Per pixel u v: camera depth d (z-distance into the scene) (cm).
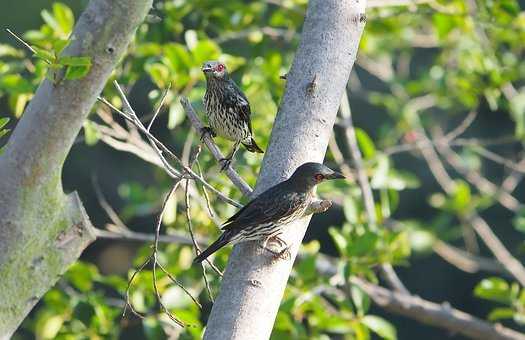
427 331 2609
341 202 1445
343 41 762
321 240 2455
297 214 733
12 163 718
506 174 2334
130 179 2388
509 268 1570
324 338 1149
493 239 1616
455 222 2397
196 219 1253
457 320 1359
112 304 1234
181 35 1425
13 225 729
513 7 1391
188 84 1188
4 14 2259
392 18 1467
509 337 1351
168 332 1125
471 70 1495
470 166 1711
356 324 1148
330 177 732
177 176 739
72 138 720
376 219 1341
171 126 1158
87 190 2367
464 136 2347
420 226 1648
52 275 754
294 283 1162
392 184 1312
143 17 695
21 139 714
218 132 1098
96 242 2436
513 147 2345
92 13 689
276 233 721
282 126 752
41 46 1216
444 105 1636
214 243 740
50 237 747
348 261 1165
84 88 700
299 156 743
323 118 748
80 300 1165
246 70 1316
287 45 1427
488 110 2353
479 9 1442
